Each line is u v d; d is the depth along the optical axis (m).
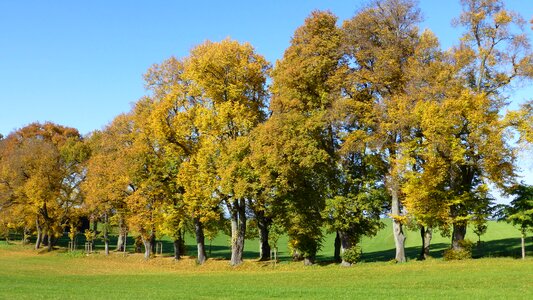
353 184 42.34
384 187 42.38
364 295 22.36
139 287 28.45
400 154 39.03
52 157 71.56
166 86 51.78
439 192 37.28
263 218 51.75
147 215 54.03
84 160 73.56
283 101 41.16
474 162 37.06
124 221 64.88
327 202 40.50
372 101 40.16
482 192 37.56
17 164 71.00
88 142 75.94
